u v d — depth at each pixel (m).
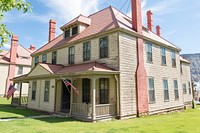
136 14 14.41
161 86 16.03
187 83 22.97
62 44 17.25
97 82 12.90
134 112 12.52
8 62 32.16
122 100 11.75
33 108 16.34
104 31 13.10
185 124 10.05
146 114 13.46
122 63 12.19
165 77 16.88
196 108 21.25
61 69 15.16
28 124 9.30
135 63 13.37
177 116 13.86
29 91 17.78
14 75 32.38
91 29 15.46
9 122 9.84
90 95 12.98
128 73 12.58
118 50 12.13
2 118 11.30
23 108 17.23
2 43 3.98
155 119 11.93
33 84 17.31
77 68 13.04
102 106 10.86
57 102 13.79
